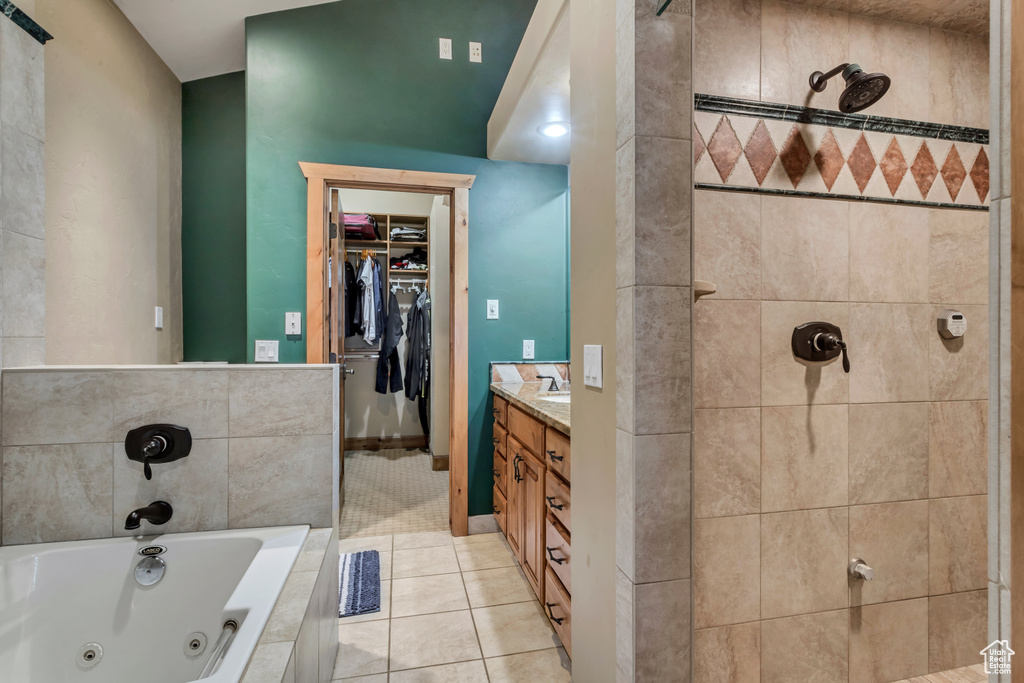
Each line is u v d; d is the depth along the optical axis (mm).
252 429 1607
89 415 1521
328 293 2678
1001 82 459
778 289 1328
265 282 2482
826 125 1357
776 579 1342
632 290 979
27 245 1590
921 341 1419
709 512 1301
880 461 1397
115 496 1535
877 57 1390
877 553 1399
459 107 2762
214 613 1460
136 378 1549
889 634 1410
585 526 1297
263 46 2508
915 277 1416
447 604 2002
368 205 4715
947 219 1437
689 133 1010
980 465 1463
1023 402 429
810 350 1331
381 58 2658
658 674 997
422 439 4812
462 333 2748
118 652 1403
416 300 4688
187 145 2855
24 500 1489
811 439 1355
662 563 994
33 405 1498
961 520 1450
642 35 978
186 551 1484
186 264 2852
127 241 2307
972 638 1457
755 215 1309
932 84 1426
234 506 1599
